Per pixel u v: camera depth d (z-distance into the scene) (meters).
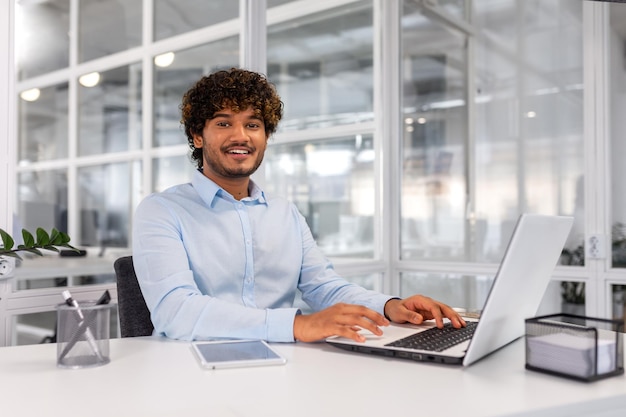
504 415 0.75
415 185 3.03
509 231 2.75
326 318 1.15
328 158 2.83
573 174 2.57
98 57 2.11
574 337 0.92
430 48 2.99
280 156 2.65
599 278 2.47
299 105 2.71
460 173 2.89
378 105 3.01
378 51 3.01
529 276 1.05
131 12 2.22
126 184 2.18
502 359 1.05
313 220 2.77
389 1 3.04
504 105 2.77
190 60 2.41
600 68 2.51
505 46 2.77
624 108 2.48
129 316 1.52
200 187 1.52
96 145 2.07
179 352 1.11
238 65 2.47
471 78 2.87
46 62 1.93
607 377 0.93
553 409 0.79
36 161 1.87
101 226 2.07
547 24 2.65
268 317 1.20
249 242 1.52
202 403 0.80
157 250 1.34
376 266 2.94
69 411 0.77
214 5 2.46
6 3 1.75
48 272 1.86
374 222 3.00
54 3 1.96
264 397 0.82
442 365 1.01
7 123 1.73
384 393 0.84
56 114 1.94
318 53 2.78
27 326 1.77
